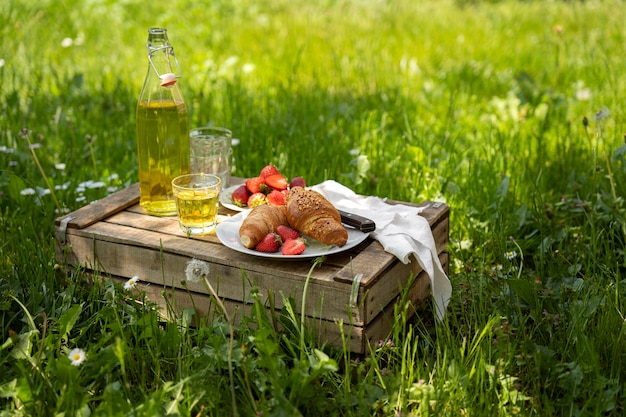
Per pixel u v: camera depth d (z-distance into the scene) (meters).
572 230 2.56
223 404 1.98
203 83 3.64
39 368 1.99
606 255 2.40
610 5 5.75
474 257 2.54
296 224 2.16
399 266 2.16
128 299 2.19
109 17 5.48
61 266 2.27
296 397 1.95
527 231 2.63
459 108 3.58
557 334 2.16
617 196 2.69
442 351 2.14
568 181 2.81
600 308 2.22
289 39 4.94
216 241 2.20
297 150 3.05
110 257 2.24
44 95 3.51
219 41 4.92
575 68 4.01
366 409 1.95
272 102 3.56
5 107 3.38
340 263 2.12
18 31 4.59
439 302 2.23
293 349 2.08
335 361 1.94
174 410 1.92
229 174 2.44
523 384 2.06
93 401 2.00
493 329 2.14
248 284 2.13
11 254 2.44
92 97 3.57
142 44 4.85
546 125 3.25
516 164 2.95
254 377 2.00
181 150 2.31
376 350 2.08
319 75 4.10
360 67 4.07
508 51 4.60
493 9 6.11
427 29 5.34
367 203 2.35
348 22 5.56
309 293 2.08
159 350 2.08
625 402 1.96
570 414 1.94
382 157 3.02
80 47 4.69
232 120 3.34
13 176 2.62
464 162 2.92
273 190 2.31
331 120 3.32
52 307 2.19
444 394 1.97
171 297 2.20
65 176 2.86
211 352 2.02
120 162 3.08
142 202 2.33
